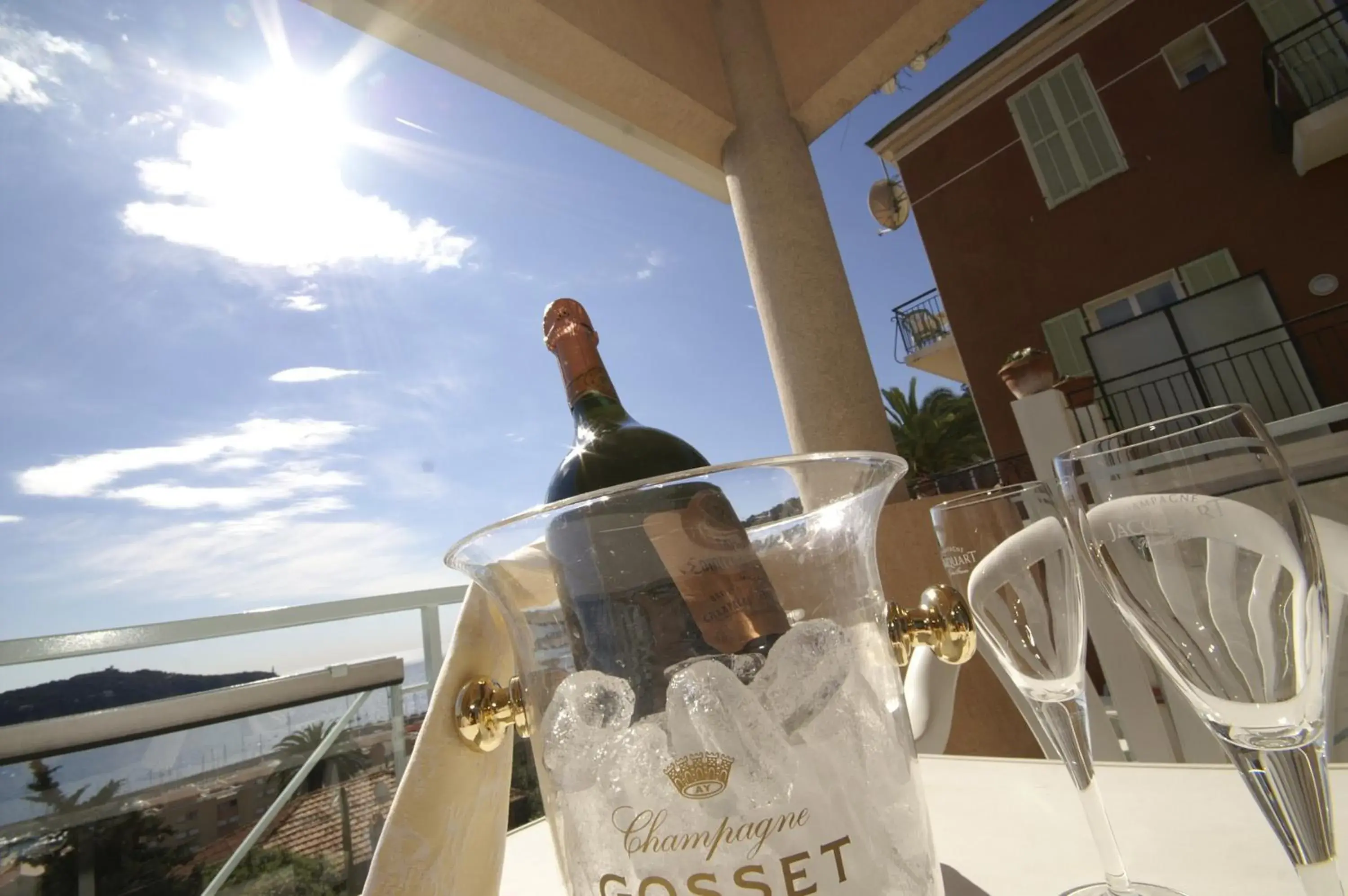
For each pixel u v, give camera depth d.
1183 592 0.30
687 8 2.22
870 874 0.23
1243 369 6.66
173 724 1.51
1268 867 0.37
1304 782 0.27
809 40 2.24
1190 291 7.06
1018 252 8.12
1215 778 0.52
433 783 0.32
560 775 0.26
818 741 0.24
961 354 8.51
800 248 1.99
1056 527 0.43
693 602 0.25
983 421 8.33
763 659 0.24
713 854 0.22
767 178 2.06
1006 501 0.48
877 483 0.30
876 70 2.17
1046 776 0.59
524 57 1.86
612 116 2.28
